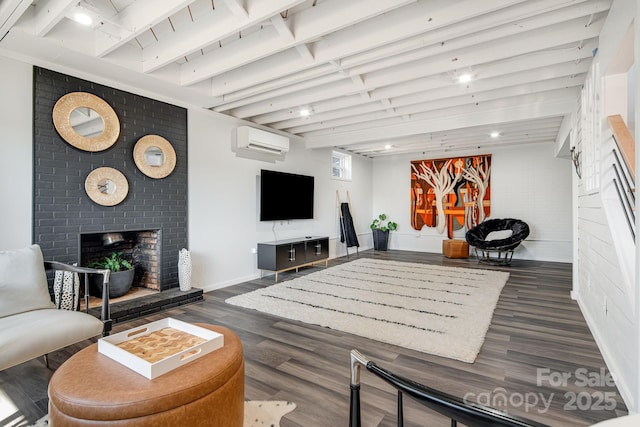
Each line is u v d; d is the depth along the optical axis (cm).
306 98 384
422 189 776
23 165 270
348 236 700
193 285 404
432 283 451
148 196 357
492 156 690
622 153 185
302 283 452
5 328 175
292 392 193
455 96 364
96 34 267
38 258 220
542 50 276
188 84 333
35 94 275
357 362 94
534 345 255
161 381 121
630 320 176
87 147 306
